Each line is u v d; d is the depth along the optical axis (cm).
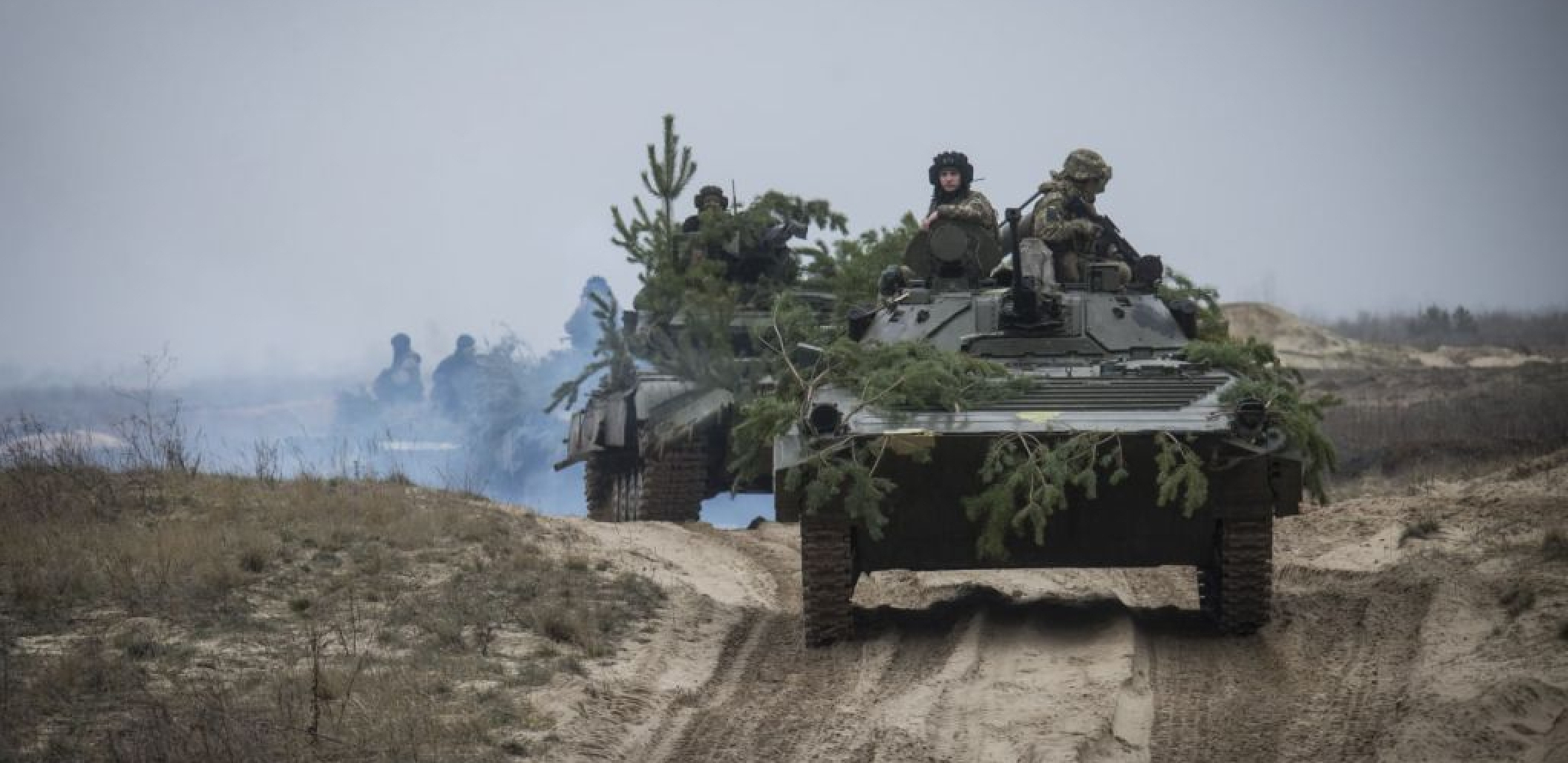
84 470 6359
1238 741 3559
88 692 3938
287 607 4878
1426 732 3447
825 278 8900
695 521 8156
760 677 4397
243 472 7044
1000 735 3612
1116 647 4359
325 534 5734
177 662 4234
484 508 6575
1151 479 4528
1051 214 6125
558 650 4553
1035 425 4500
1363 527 6469
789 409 4816
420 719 3731
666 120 8900
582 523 7000
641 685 4219
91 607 4734
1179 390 4794
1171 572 5941
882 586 5834
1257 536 4572
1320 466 4659
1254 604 4616
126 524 5725
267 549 5381
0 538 5331
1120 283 5772
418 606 4925
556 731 3725
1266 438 4456
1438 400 11444
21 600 4762
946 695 3975
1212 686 4072
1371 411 10900
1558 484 6750
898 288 6138
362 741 3559
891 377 4778
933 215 6184
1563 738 3359
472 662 4319
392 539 5769
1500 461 8312
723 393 8025
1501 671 3912
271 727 3597
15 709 3722
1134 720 3744
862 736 3675
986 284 6141
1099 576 5891
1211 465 4450
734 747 3656
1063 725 3644
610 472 9506
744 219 8775
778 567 6406
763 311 8600
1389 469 8950
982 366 4856
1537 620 4353
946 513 4634
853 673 4369
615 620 4950
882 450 4466
